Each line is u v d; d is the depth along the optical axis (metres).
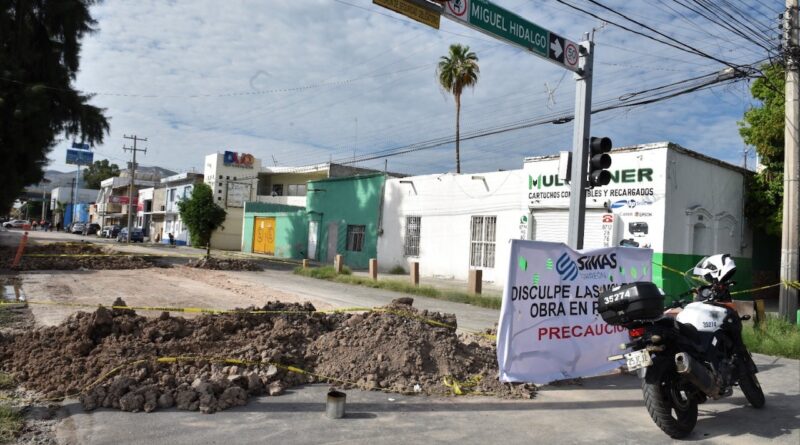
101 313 6.69
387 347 6.54
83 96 27.55
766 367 8.30
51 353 6.25
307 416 5.09
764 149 18.88
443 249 24.12
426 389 6.00
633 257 7.50
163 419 4.86
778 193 19.00
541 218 19.72
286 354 6.41
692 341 5.22
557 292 6.69
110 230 66.19
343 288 18.16
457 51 33.81
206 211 43.38
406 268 25.97
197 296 13.72
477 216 22.55
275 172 48.72
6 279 15.73
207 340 6.74
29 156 25.83
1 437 4.31
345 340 6.78
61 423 4.70
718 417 5.61
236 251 44.28
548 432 4.95
